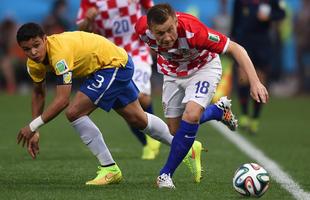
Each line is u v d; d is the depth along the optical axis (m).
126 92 26.73
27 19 77.25
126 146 39.09
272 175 29.33
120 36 35.84
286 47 78.25
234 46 25.03
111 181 26.27
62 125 49.94
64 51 24.89
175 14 24.45
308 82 73.50
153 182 26.91
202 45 25.06
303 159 34.62
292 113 59.72
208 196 24.05
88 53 25.72
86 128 26.03
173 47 25.52
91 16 34.47
